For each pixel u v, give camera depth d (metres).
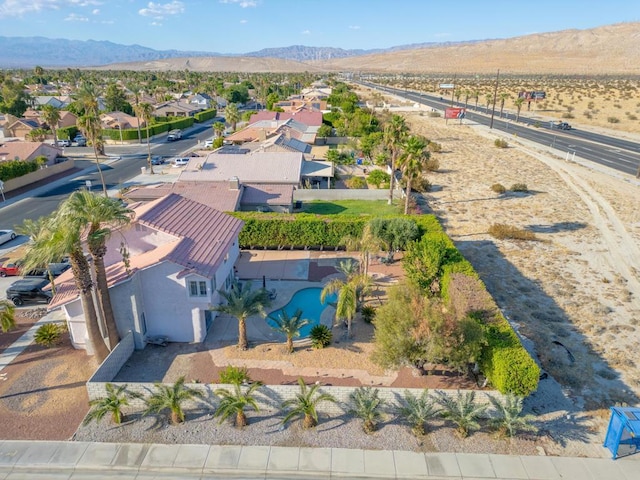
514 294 32.72
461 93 184.75
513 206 53.91
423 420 20.02
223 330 28.42
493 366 21.17
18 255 39.91
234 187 47.31
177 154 85.31
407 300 23.55
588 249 41.31
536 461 18.84
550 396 22.53
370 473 18.28
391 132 52.03
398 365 21.98
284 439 19.92
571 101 156.75
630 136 100.75
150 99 151.38
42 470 18.45
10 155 67.56
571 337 27.58
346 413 21.48
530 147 89.69
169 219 29.62
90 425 20.64
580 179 65.88
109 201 22.22
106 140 97.12
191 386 21.39
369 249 31.03
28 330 28.47
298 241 40.59
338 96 148.75
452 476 18.16
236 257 34.09
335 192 56.41
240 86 184.00
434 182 65.12
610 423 19.33
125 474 18.31
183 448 19.39
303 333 28.08
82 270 22.56
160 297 26.03
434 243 32.56
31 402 22.16
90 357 25.80
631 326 28.86
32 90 172.75
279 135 72.75
